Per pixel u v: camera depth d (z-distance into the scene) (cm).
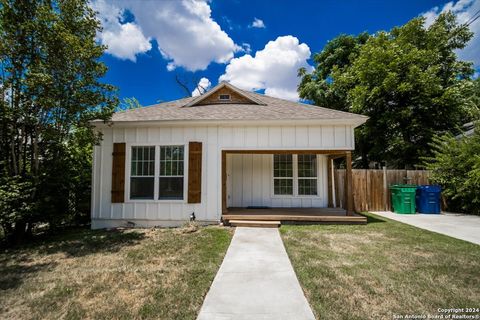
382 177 968
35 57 541
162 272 376
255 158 922
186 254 459
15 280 352
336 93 1688
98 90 592
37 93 529
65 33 514
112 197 726
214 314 261
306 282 332
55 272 381
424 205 889
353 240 534
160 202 725
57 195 631
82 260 436
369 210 949
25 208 530
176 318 256
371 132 1354
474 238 541
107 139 749
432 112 1211
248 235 586
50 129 571
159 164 738
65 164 654
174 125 739
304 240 538
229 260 422
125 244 534
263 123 721
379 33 1466
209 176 730
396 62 1204
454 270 368
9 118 536
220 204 719
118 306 279
